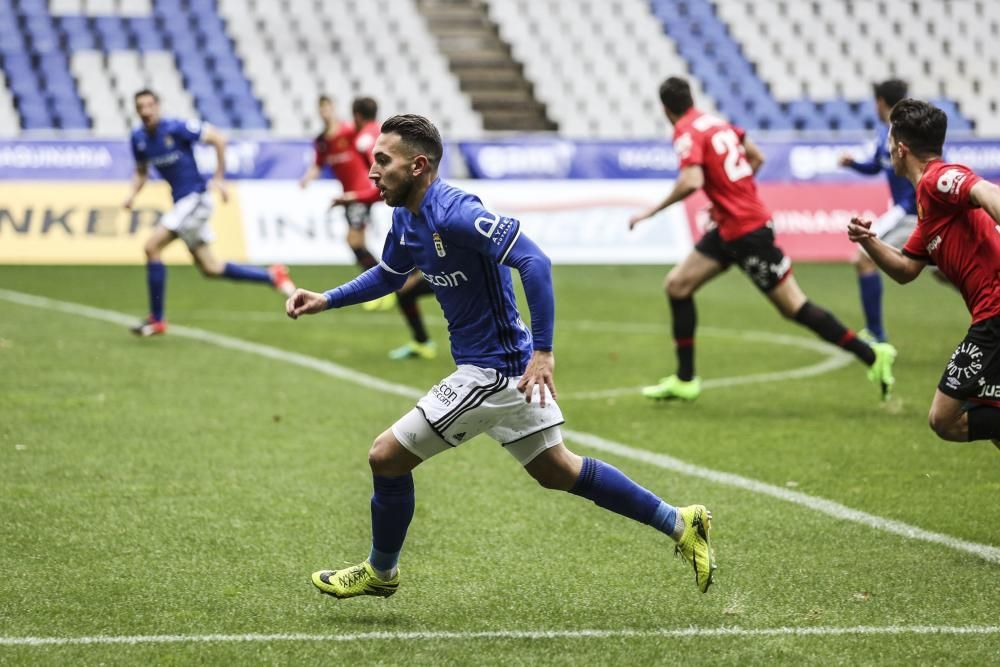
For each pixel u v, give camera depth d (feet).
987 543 59.88
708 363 119.85
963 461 77.51
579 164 202.90
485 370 48.01
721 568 56.34
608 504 50.47
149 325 127.75
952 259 56.54
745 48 268.00
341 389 103.35
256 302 160.45
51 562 56.44
